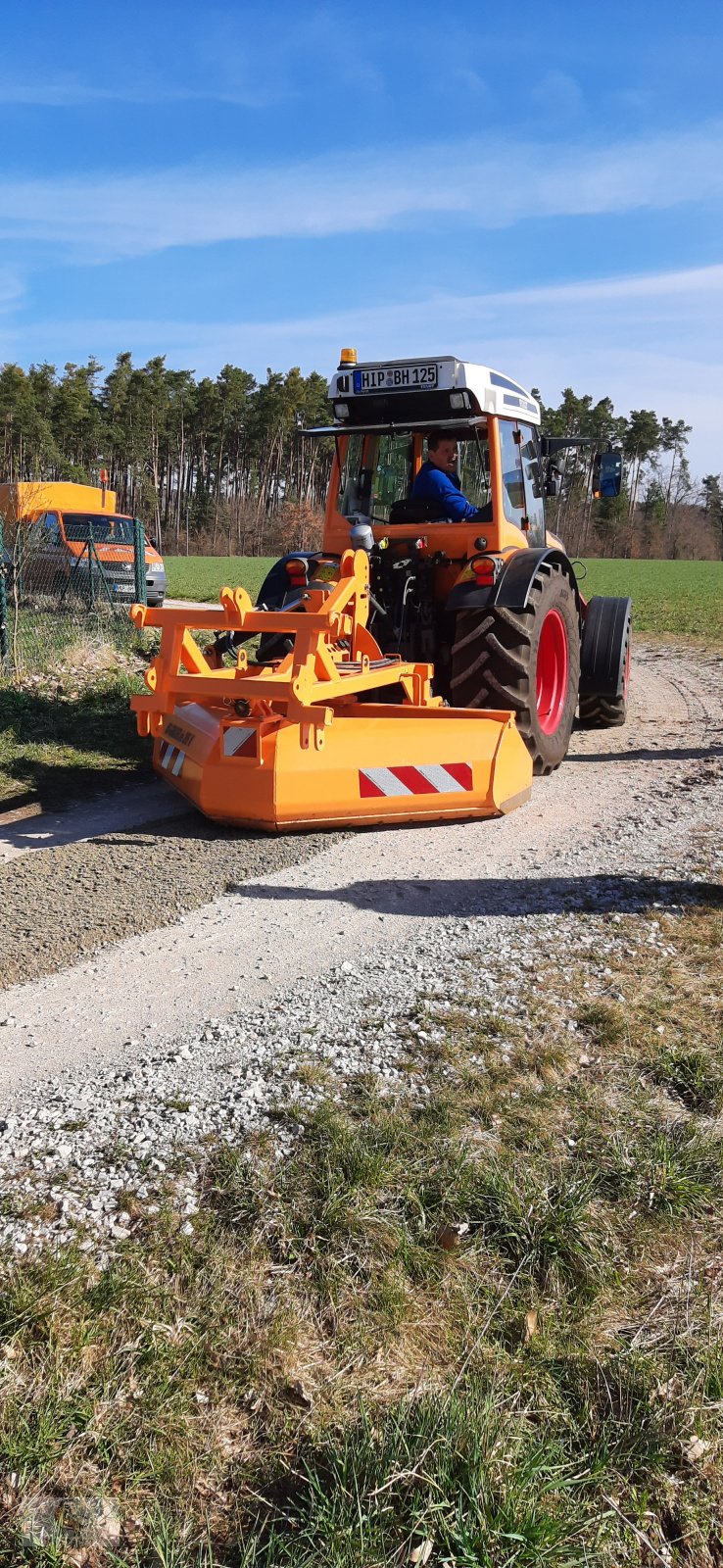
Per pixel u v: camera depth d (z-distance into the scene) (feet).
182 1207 8.05
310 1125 9.09
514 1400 6.35
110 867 16.46
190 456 282.56
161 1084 9.91
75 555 44.50
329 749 17.75
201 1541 5.49
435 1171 8.39
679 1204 8.09
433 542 21.56
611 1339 6.88
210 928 14.02
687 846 16.98
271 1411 6.27
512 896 14.89
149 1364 6.54
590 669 26.35
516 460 22.31
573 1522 5.60
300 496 284.61
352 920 14.17
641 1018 11.04
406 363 19.93
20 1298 6.96
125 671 34.99
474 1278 7.38
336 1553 5.33
